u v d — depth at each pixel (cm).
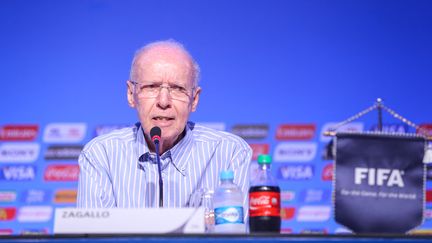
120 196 350
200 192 355
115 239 221
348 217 251
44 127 673
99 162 358
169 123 346
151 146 359
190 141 366
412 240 224
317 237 223
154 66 345
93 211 234
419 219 251
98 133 668
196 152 366
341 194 253
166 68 345
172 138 352
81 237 227
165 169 358
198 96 366
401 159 255
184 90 348
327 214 648
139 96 348
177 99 346
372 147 256
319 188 652
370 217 251
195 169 362
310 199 651
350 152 255
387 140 256
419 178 254
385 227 251
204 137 377
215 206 268
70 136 671
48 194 670
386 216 252
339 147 256
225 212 258
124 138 369
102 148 363
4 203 668
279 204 260
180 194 354
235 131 659
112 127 669
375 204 252
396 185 253
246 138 658
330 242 222
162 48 353
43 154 673
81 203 348
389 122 654
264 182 265
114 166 357
